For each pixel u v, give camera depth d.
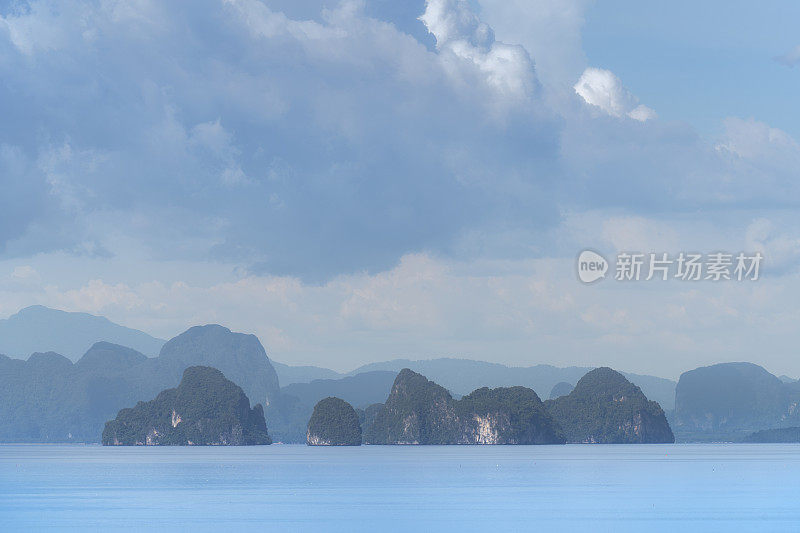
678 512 92.31
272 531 78.62
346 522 84.69
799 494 114.56
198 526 82.25
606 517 87.94
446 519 86.62
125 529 80.25
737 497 109.88
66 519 88.00
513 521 84.81
